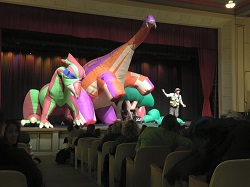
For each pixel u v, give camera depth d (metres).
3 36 11.16
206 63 12.62
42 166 6.15
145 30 9.52
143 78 10.82
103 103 10.47
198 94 15.41
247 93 12.36
